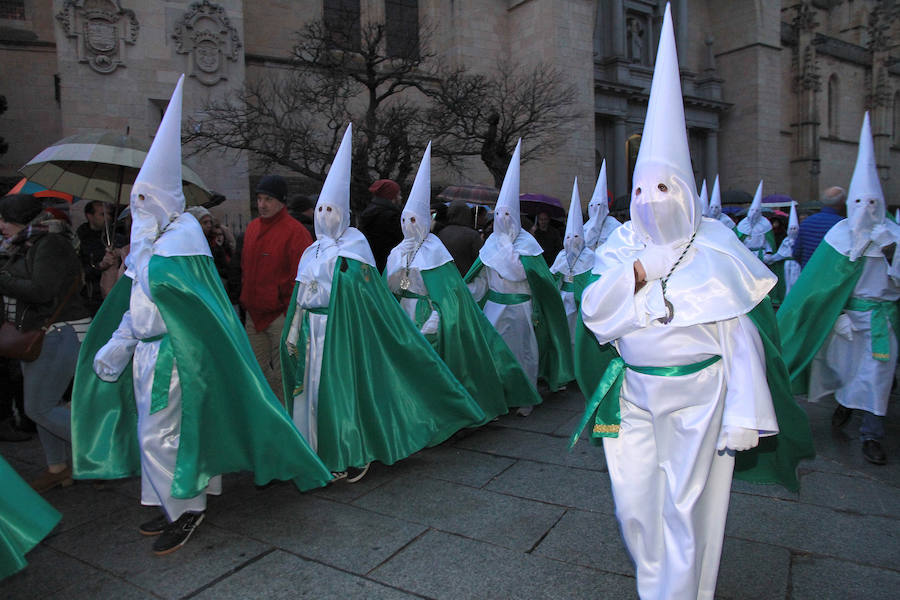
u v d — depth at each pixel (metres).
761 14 33.09
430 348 4.54
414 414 4.43
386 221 6.39
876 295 4.50
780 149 35.72
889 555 3.10
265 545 3.30
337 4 21.22
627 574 2.94
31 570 3.09
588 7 23.34
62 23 15.31
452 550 3.20
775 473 2.92
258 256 4.95
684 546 2.16
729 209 15.02
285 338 4.46
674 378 2.26
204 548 3.28
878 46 43.28
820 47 39.62
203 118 16.02
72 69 15.43
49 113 17.66
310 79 18.95
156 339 3.30
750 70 33.41
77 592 2.89
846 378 4.69
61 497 4.04
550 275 5.91
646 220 2.29
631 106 29.94
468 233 6.14
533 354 5.85
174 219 3.43
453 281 5.12
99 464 3.64
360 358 4.21
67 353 3.97
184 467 3.18
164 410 3.24
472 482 4.12
